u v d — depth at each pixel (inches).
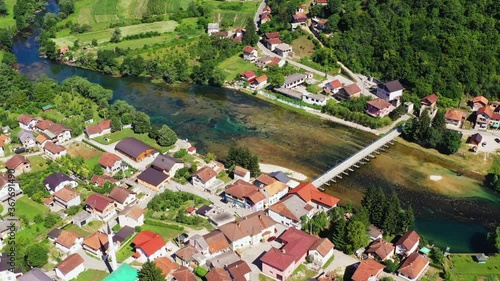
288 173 6692.9
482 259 5167.3
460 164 6894.7
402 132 7549.2
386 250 5064.0
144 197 6033.5
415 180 6589.6
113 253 4709.6
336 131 7775.6
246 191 5885.8
